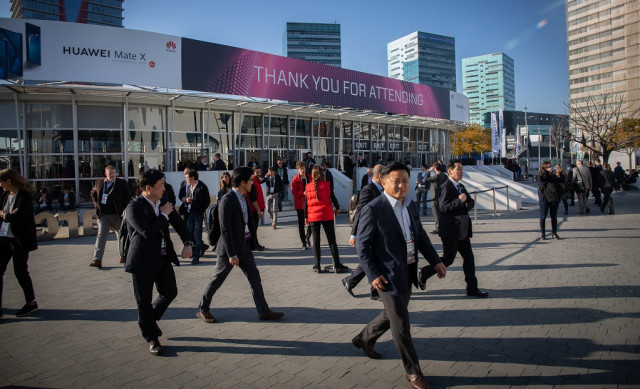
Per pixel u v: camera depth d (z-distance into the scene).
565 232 10.30
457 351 3.80
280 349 3.94
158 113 15.99
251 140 18.77
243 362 3.67
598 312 4.68
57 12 112.81
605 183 13.75
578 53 95.44
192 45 14.19
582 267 6.73
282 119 19.89
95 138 14.93
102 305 5.38
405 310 3.19
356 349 3.91
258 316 4.86
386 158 25.05
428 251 3.62
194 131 16.92
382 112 21.25
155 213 4.00
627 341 3.89
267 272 7.02
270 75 16.28
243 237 4.62
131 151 15.41
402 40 168.50
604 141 28.88
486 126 119.69
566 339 3.98
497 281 6.11
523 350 3.78
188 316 4.90
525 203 18.25
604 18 90.00
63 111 14.55
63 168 14.55
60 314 5.04
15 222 4.87
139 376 3.44
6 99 13.95
